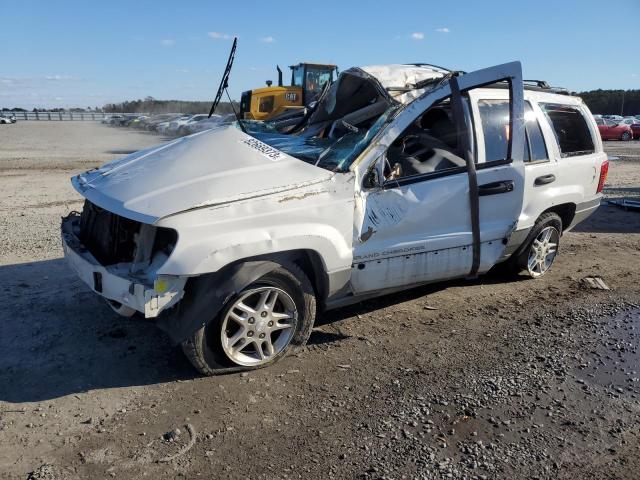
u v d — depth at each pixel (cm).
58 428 318
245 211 356
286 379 379
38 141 2938
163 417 331
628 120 3391
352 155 413
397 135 421
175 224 336
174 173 388
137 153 483
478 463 296
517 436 321
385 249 421
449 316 496
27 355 401
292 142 475
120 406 342
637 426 334
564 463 298
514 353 425
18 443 303
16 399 346
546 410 348
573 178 573
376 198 414
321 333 454
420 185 436
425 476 284
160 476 280
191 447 304
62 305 491
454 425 329
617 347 437
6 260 618
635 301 541
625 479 287
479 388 371
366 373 389
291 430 322
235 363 378
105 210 392
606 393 369
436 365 403
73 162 1778
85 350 411
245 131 521
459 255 466
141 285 336
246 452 301
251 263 363
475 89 482
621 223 904
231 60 489
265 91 1825
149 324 456
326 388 368
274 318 386
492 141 481
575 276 617
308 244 378
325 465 292
